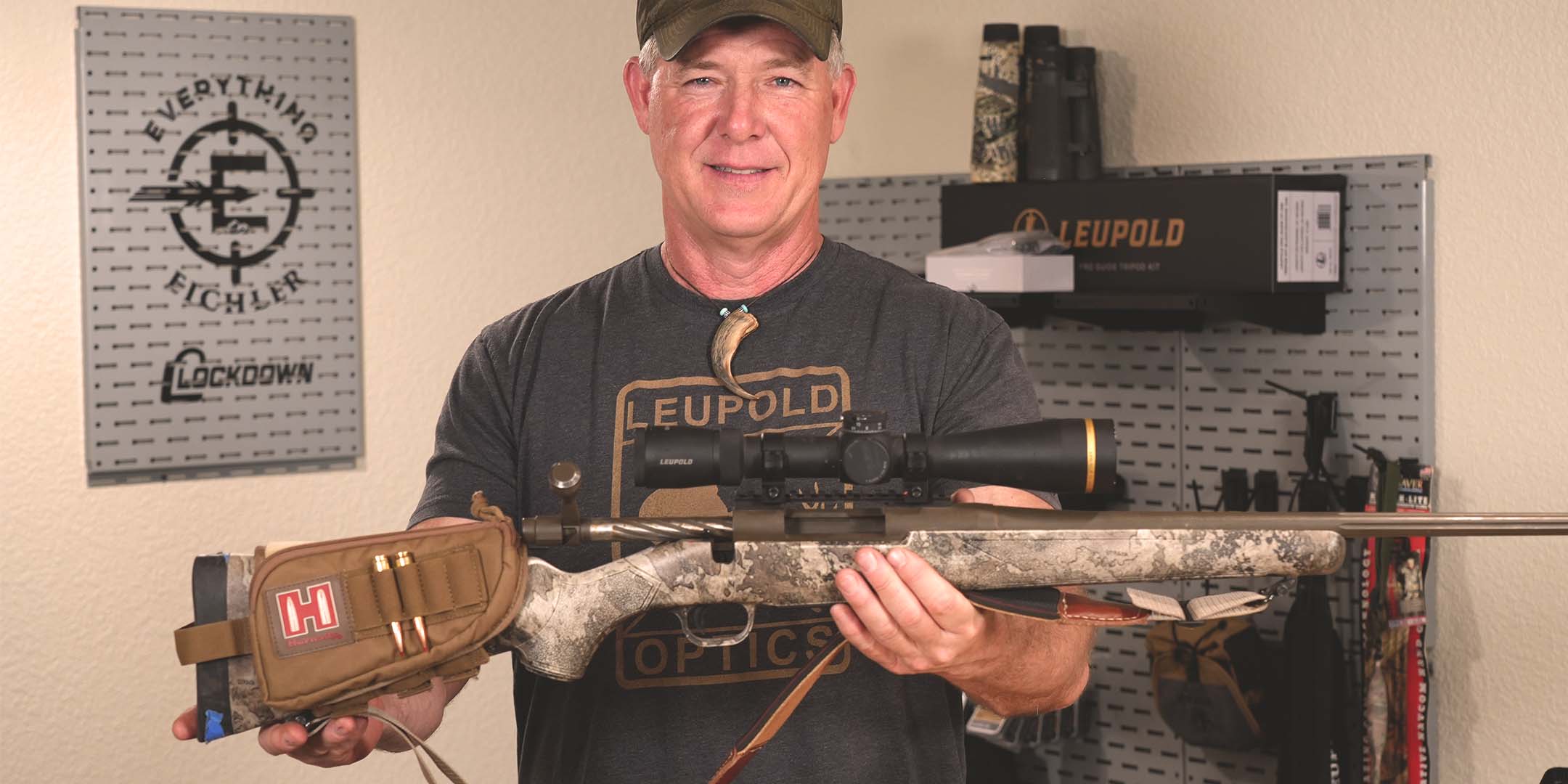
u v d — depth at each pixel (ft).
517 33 10.27
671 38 5.02
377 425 10.02
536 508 5.38
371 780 10.16
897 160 10.37
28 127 9.03
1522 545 7.65
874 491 4.52
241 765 9.73
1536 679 7.63
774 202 5.14
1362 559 7.94
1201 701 8.52
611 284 5.67
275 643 4.03
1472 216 7.75
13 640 9.12
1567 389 7.43
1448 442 7.91
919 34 10.18
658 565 4.36
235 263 9.52
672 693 5.08
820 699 5.04
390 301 10.01
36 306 9.11
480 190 10.23
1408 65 7.93
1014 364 5.32
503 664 10.54
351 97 9.78
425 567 4.17
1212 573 4.31
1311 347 8.40
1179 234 8.22
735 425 5.22
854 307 5.39
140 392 9.32
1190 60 8.89
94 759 9.33
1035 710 5.09
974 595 4.29
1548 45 7.41
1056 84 8.89
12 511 9.10
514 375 5.57
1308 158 8.38
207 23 9.35
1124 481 9.33
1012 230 9.00
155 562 9.44
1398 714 7.86
